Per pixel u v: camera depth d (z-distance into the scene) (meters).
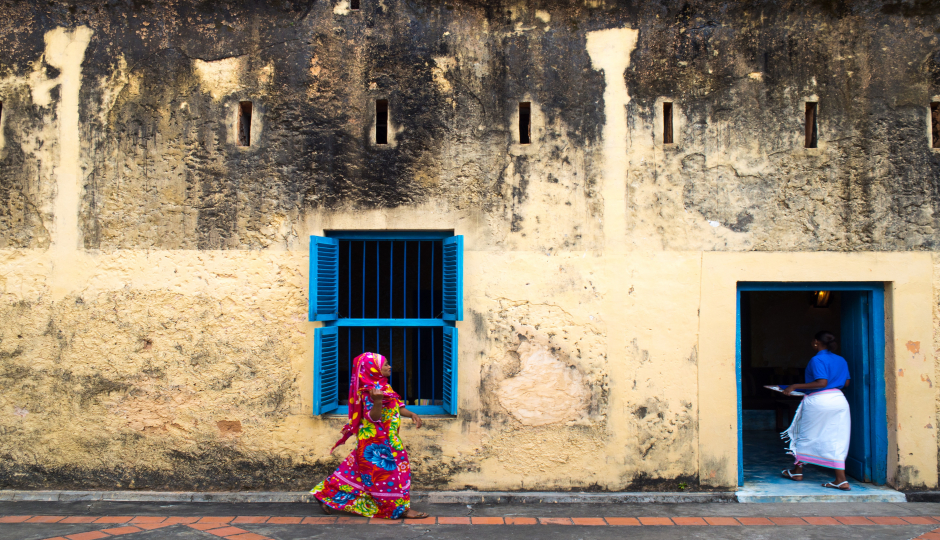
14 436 4.99
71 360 5.00
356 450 4.52
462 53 5.14
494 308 5.03
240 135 5.12
